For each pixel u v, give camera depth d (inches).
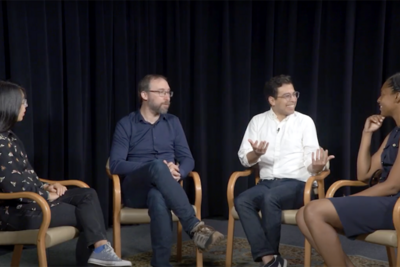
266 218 105.4
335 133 167.0
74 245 135.1
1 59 126.4
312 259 122.0
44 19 133.0
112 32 149.6
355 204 86.1
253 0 166.2
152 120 121.7
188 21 162.7
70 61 138.8
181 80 164.2
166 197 103.4
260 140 121.6
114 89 152.2
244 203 107.3
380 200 86.6
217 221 164.6
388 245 84.9
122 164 113.1
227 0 163.2
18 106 97.3
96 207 101.9
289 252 128.1
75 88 139.3
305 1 164.6
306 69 165.5
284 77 120.8
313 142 117.6
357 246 132.3
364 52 165.0
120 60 151.0
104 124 147.0
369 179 101.5
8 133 98.3
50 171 138.1
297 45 166.1
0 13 126.2
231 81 166.1
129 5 155.3
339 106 165.6
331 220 86.7
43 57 133.0
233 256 124.4
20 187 92.9
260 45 167.6
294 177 117.0
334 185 101.3
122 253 128.3
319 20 161.2
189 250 130.8
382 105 94.3
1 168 92.4
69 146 139.9
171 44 162.6
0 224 94.0
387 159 94.5
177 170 112.4
